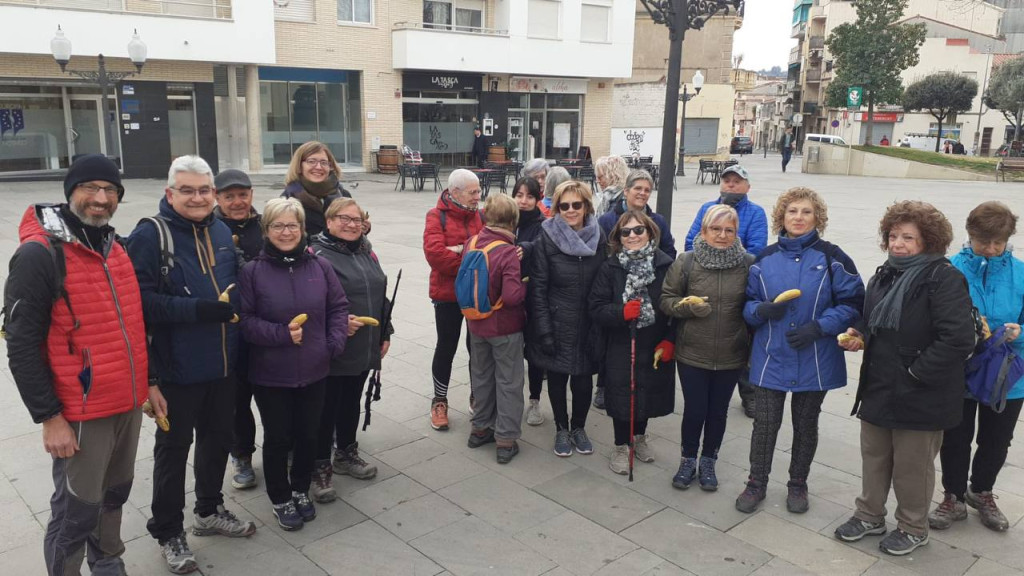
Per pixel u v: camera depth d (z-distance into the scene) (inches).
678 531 148.3
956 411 132.6
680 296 160.1
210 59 831.7
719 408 163.5
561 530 148.3
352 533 146.6
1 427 189.0
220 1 855.7
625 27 1149.1
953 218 641.6
